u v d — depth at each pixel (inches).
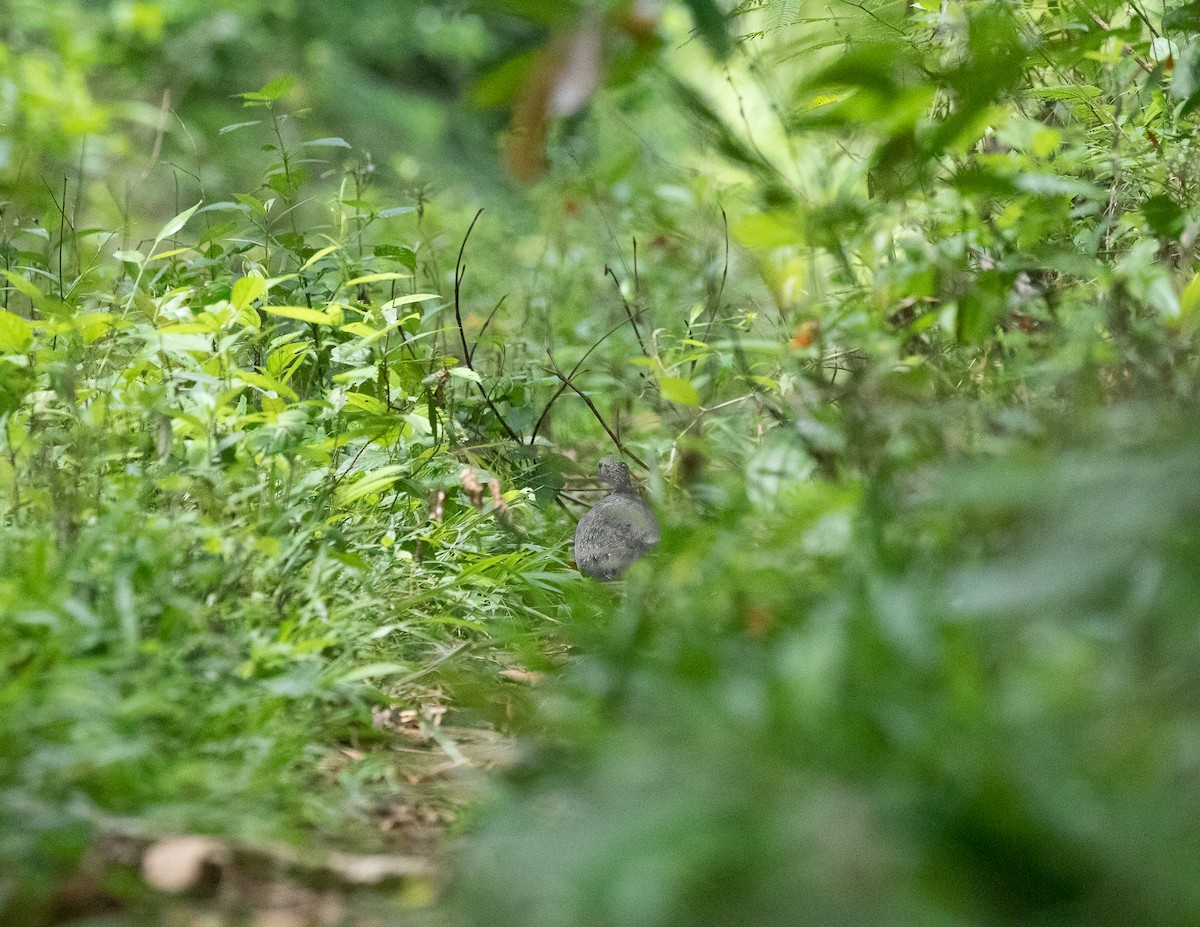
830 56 175.0
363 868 134.0
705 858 94.5
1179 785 97.9
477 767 173.8
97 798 136.6
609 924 95.3
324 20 860.0
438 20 845.2
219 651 173.5
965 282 201.6
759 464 206.1
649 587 180.5
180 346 217.0
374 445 262.2
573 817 104.7
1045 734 106.1
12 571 175.2
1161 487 95.0
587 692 152.3
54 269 346.6
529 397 320.5
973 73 140.3
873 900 91.5
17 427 220.4
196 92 797.9
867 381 182.9
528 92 99.0
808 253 221.0
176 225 278.4
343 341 290.2
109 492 204.1
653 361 261.3
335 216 335.9
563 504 295.9
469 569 235.5
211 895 127.5
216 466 205.8
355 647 196.2
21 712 137.9
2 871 119.0
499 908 98.0
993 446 166.4
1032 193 192.1
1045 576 97.0
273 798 147.8
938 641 120.3
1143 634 106.5
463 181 709.9
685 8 113.7
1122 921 92.6
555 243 419.5
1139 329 179.3
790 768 105.2
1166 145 231.8
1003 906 95.3
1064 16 216.4
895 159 147.5
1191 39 215.8
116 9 746.8
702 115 144.0
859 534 160.9
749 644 150.7
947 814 98.3
